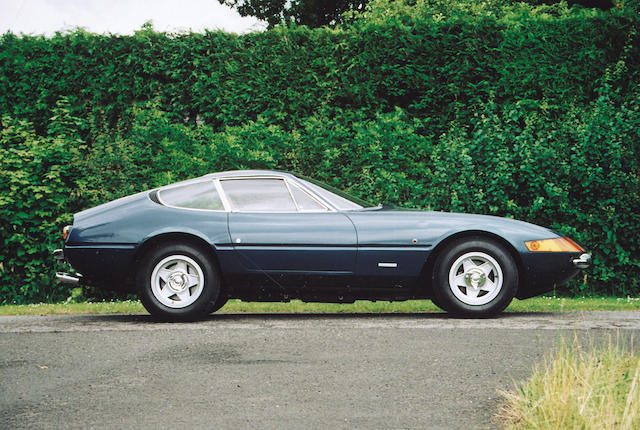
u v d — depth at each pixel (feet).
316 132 32.94
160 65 34.94
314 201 22.50
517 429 11.26
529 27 33.53
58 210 31.42
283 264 21.90
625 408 10.30
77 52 35.01
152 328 20.99
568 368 12.17
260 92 34.65
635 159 31.58
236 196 22.63
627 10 33.68
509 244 22.03
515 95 33.47
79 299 31.01
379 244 21.71
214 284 22.06
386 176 31.42
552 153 30.78
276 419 12.24
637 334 19.20
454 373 15.23
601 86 33.09
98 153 32.58
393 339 18.76
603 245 31.19
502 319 21.99
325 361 16.39
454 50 33.91
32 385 14.71
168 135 33.37
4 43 34.99
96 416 12.54
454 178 31.45
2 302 31.12
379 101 34.55
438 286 21.85
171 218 22.24
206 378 15.02
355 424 11.93
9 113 34.88
